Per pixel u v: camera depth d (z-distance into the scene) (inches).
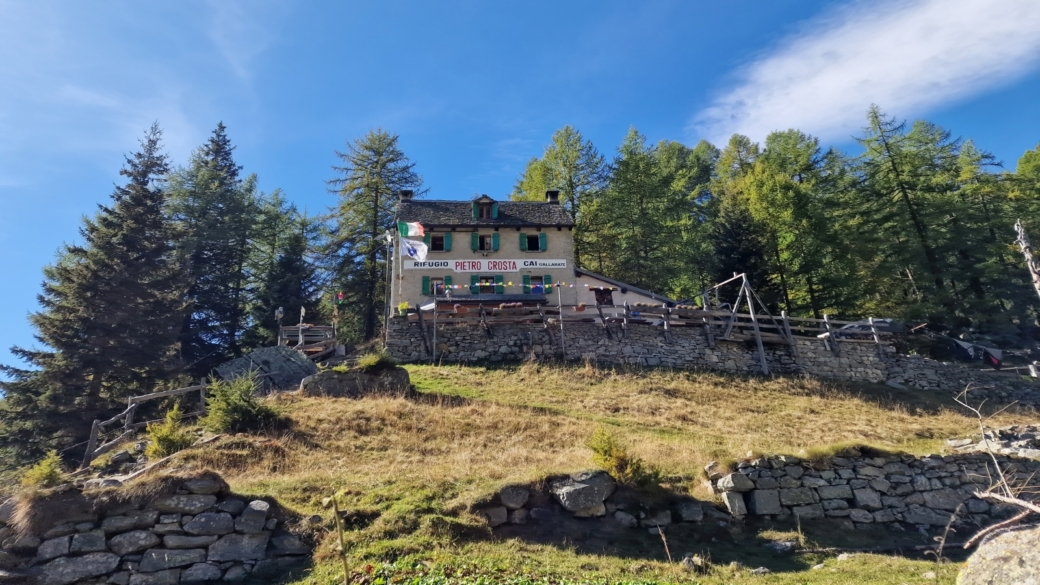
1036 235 1289.4
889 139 1385.3
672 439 621.3
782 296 1312.7
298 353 928.9
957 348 1118.4
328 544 340.2
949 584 321.4
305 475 450.6
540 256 1283.2
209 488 346.6
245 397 604.4
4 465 805.2
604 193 1573.6
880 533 435.5
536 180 1624.0
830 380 959.0
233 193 1616.6
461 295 1214.9
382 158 1648.6
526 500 403.2
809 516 441.7
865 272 1382.9
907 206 1328.7
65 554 311.0
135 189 1111.0
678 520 420.8
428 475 437.4
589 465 454.6
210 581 320.2
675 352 980.6
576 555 357.4
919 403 865.5
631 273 1517.0
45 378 848.9
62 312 922.7
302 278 1563.7
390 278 1284.4
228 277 1482.5
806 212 1363.2
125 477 425.4
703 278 1499.8
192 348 1323.8
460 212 1341.0
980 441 595.5
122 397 893.8
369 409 659.4
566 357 964.0
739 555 382.6
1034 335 1249.4
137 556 319.9
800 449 533.0
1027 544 194.1
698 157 2317.9
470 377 868.6
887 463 477.1
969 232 1278.3
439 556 330.6
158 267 1072.8
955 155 1396.4
